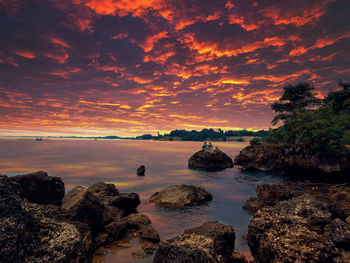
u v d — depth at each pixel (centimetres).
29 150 9112
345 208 1203
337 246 864
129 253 913
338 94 4031
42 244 543
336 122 2827
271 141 4497
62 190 1305
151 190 2203
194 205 1666
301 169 2759
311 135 2808
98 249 946
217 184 2520
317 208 1148
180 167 4159
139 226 1181
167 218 1377
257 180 2795
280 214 962
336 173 2380
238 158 4069
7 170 3356
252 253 930
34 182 1161
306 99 4716
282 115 4766
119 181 2661
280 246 770
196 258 630
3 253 450
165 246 702
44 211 702
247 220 1345
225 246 888
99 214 1074
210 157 3947
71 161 4969
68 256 556
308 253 714
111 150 10250
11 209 527
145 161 5203
